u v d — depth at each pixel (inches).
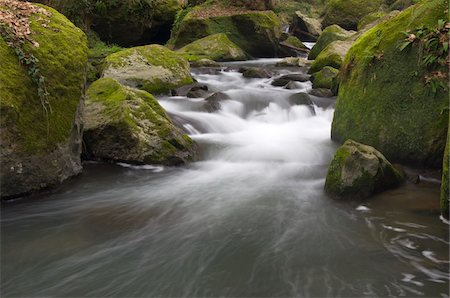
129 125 269.7
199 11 829.8
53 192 230.7
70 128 241.9
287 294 139.0
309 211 204.2
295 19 1054.4
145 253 168.7
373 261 156.3
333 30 662.5
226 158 291.1
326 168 267.4
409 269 149.6
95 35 706.2
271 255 164.7
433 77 232.4
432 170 234.7
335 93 409.7
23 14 244.2
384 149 254.4
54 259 165.2
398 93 250.7
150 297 140.4
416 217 186.7
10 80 207.5
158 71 451.8
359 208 201.3
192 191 235.8
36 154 218.4
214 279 149.8
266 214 203.3
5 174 207.0
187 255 166.6
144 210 210.8
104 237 182.9
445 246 163.3
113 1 722.2
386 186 215.2
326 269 152.9
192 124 344.5
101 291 144.3
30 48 223.8
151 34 849.5
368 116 267.4
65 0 665.6
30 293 143.9
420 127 236.7
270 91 433.4
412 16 255.9
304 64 613.9
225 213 205.9
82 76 252.8
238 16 759.7
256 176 258.2
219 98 398.6
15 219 199.8
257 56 788.0
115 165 274.7
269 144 313.9
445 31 231.3
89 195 229.8
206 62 611.5
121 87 295.6
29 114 214.1
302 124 362.0
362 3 986.7
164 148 275.6
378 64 267.6
